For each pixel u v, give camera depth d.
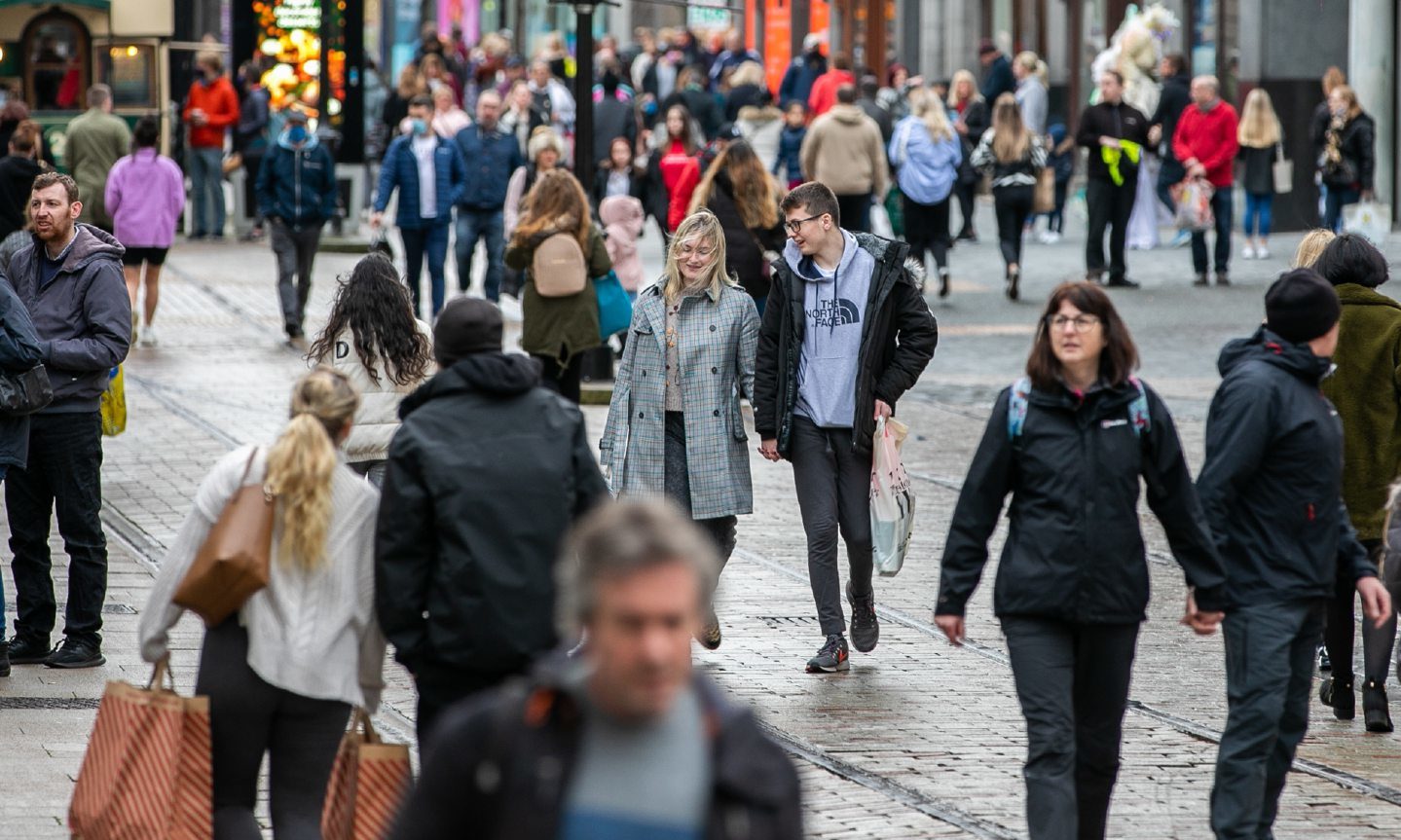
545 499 17.11
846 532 27.17
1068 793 17.95
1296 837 20.59
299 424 17.36
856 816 20.83
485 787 9.95
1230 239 67.31
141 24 83.25
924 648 28.48
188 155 84.06
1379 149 78.31
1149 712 25.31
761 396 26.89
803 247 26.70
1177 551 18.81
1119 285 66.00
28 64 83.31
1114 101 65.00
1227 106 65.06
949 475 41.19
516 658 16.97
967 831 20.38
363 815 16.59
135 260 54.69
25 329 24.33
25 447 24.88
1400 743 24.50
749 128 100.50
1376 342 24.83
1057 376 18.36
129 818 16.72
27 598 26.70
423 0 194.50
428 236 59.50
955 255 77.06
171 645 27.77
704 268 27.27
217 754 17.53
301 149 55.56
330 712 17.77
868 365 26.62
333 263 74.81
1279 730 19.86
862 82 79.31
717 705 10.07
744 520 36.91
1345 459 24.97
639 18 168.50
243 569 16.97
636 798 9.84
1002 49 107.56
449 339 17.70
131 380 49.75
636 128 76.38
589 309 37.69
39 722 23.89
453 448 17.11
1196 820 21.12
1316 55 81.75
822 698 25.69
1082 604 18.12
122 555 32.81
